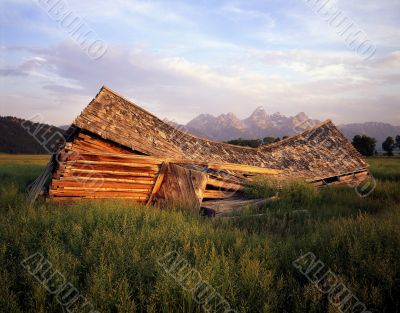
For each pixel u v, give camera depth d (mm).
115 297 4598
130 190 14109
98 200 12078
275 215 12039
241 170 19219
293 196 15547
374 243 6562
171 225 8539
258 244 7035
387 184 19297
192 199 13633
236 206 13812
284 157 25328
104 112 15656
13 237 6949
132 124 16531
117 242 6523
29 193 13891
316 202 15109
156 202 14531
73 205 11000
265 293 4832
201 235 7770
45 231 7531
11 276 5238
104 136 13695
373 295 4723
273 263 6090
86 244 6848
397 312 4547
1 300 4406
